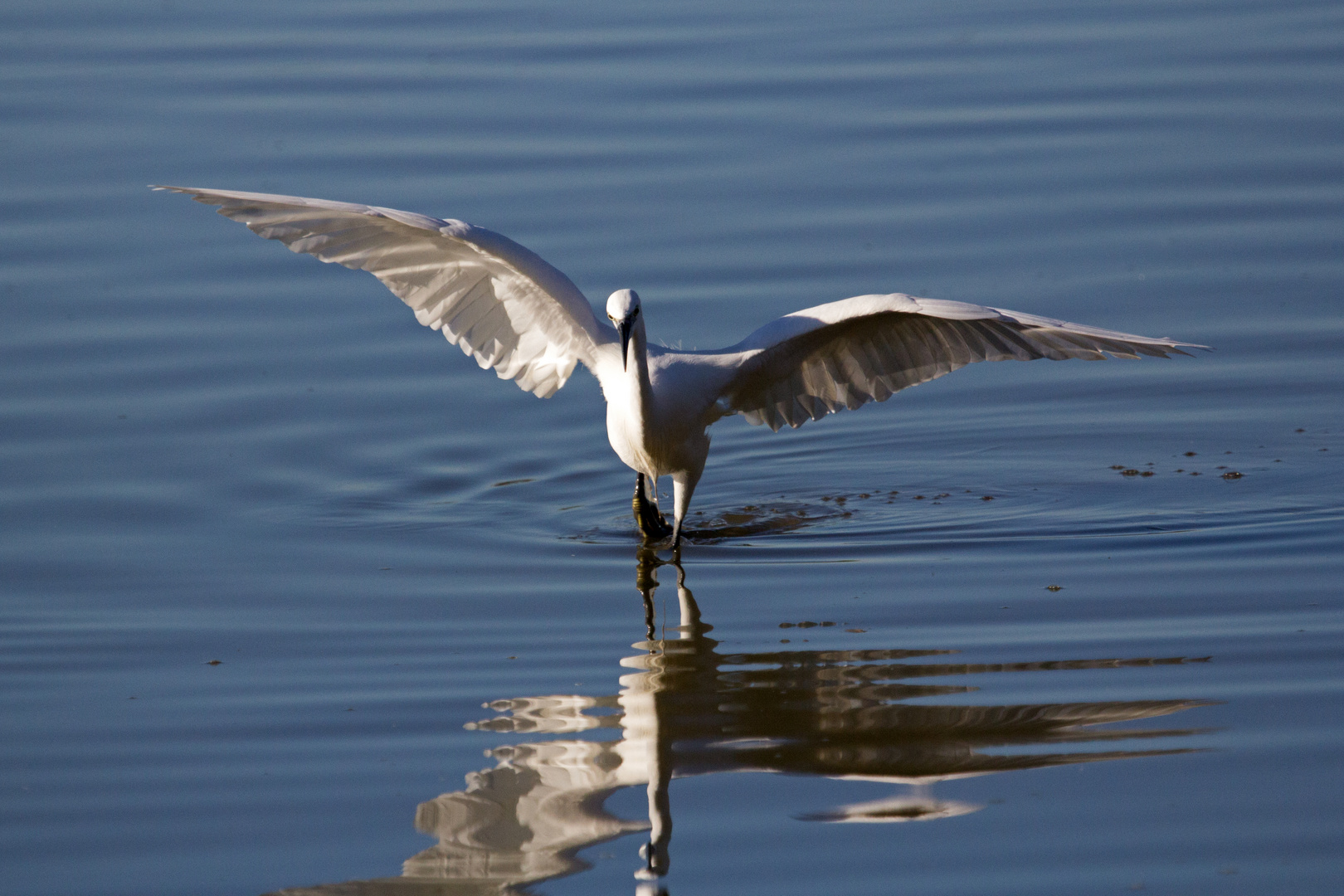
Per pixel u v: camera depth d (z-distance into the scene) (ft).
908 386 40.29
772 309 53.52
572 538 41.57
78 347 51.42
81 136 63.52
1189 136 64.18
